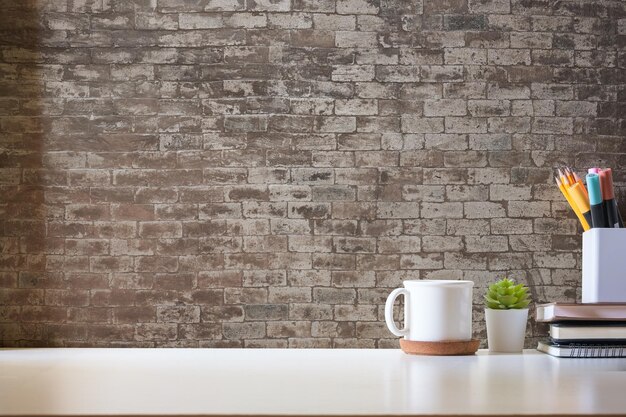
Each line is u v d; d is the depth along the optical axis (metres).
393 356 1.97
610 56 2.32
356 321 2.26
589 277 2.11
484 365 1.78
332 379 1.55
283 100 2.29
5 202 2.27
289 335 2.26
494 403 1.25
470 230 2.28
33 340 2.25
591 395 1.34
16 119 2.28
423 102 2.30
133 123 2.29
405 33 2.31
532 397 1.31
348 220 2.28
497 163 2.29
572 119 2.31
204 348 2.24
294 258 2.27
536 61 2.31
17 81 2.29
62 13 2.30
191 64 2.30
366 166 2.29
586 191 2.22
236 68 2.29
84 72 2.29
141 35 2.30
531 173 2.30
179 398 1.31
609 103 2.32
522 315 2.08
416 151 2.29
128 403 1.25
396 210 2.28
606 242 2.06
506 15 2.31
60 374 1.63
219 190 2.28
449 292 1.99
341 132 2.29
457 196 2.29
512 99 2.30
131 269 2.27
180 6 2.30
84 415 1.15
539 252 2.29
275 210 2.28
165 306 2.26
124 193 2.28
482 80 2.30
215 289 2.26
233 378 1.56
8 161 2.28
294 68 2.29
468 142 2.29
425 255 2.28
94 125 2.29
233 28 2.30
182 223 2.28
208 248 2.27
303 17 2.30
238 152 2.28
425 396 1.32
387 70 2.30
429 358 1.92
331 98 2.29
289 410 1.18
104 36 2.30
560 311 1.93
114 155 2.28
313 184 2.28
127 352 2.10
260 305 2.26
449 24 2.31
